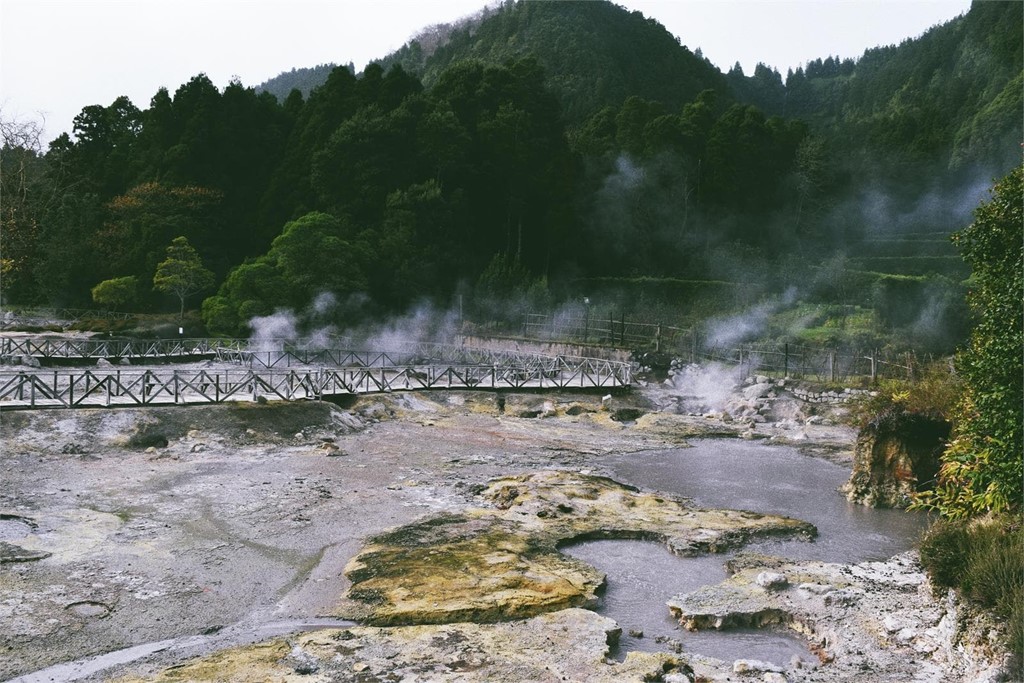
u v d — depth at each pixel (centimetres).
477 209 7219
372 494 2084
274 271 5459
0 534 1658
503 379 3891
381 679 1071
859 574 1485
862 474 2155
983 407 1347
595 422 3322
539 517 1878
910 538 1805
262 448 2589
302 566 1552
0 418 2439
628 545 1734
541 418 3372
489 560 1553
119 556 1567
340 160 6600
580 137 8712
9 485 2027
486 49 13712
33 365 3878
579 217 7338
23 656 1149
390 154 6731
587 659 1138
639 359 4462
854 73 18412
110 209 6875
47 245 6581
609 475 2412
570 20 13088
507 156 7188
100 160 8281
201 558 1577
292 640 1198
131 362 4297
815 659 1193
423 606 1325
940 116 9562
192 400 2873
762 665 1134
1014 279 1296
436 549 1619
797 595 1388
